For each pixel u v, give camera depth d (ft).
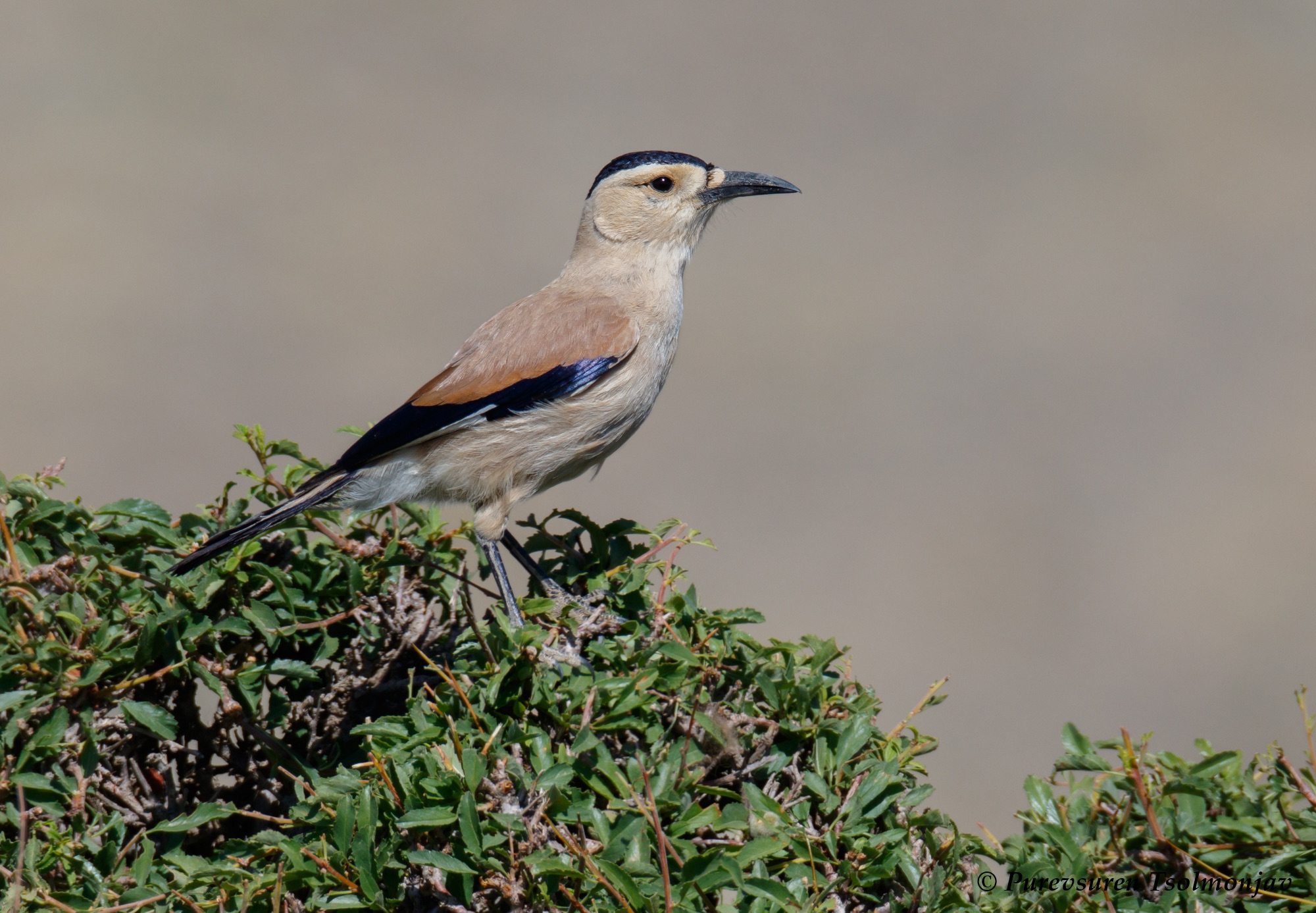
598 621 29.78
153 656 26.40
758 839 23.11
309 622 29.71
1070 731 26.53
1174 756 26.45
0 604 26.40
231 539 28.91
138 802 27.89
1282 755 25.85
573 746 23.91
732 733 26.07
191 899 23.13
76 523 28.84
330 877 22.84
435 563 30.66
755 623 28.76
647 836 23.02
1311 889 23.54
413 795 23.03
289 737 29.76
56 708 25.75
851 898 24.18
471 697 26.32
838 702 27.58
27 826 24.36
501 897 22.44
